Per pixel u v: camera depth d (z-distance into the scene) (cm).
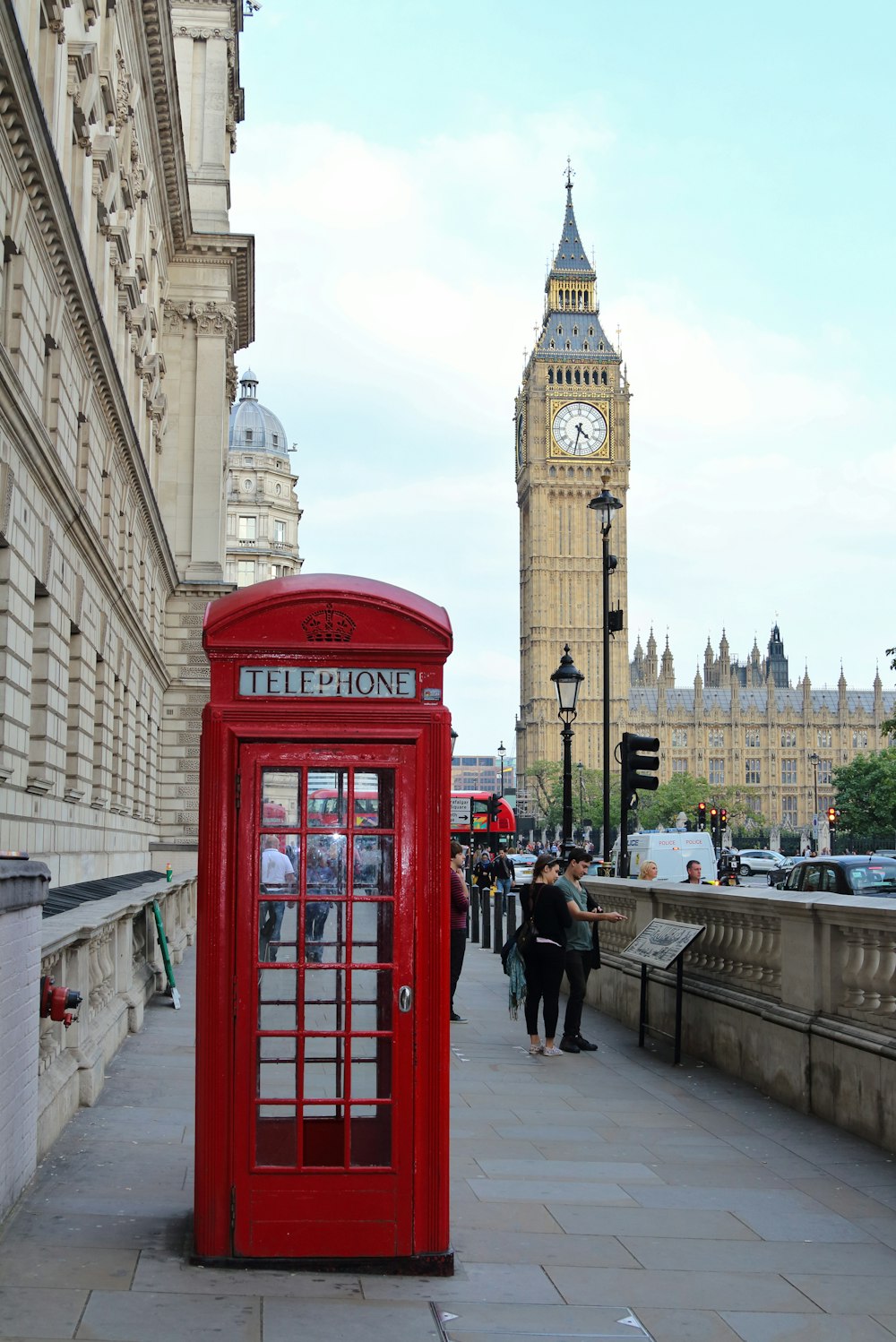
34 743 2125
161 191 4119
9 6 1401
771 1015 1234
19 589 1844
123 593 2977
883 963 1052
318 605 700
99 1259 670
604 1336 605
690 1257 732
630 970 1722
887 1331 623
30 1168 804
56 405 2116
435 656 706
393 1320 612
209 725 691
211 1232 673
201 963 688
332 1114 687
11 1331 564
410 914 694
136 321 3441
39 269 1923
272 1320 599
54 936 898
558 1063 1435
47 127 1706
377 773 705
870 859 2661
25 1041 779
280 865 692
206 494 4803
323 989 690
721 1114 1159
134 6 2973
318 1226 679
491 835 7225
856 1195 877
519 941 1512
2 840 1750
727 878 5006
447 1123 692
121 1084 1170
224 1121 677
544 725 19688
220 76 5031
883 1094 1017
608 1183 896
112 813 3100
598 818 17100
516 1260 717
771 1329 622
